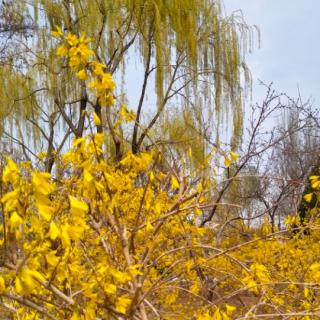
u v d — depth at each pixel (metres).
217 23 8.81
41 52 8.67
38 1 8.55
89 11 7.96
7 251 1.63
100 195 2.29
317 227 2.88
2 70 9.08
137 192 3.22
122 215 2.94
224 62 8.88
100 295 1.87
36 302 1.94
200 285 3.19
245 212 8.84
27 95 8.90
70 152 2.29
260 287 2.50
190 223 3.43
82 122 7.80
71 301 1.75
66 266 1.85
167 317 2.92
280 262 4.18
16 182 1.43
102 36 8.27
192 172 2.72
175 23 8.27
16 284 1.42
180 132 8.45
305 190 6.14
